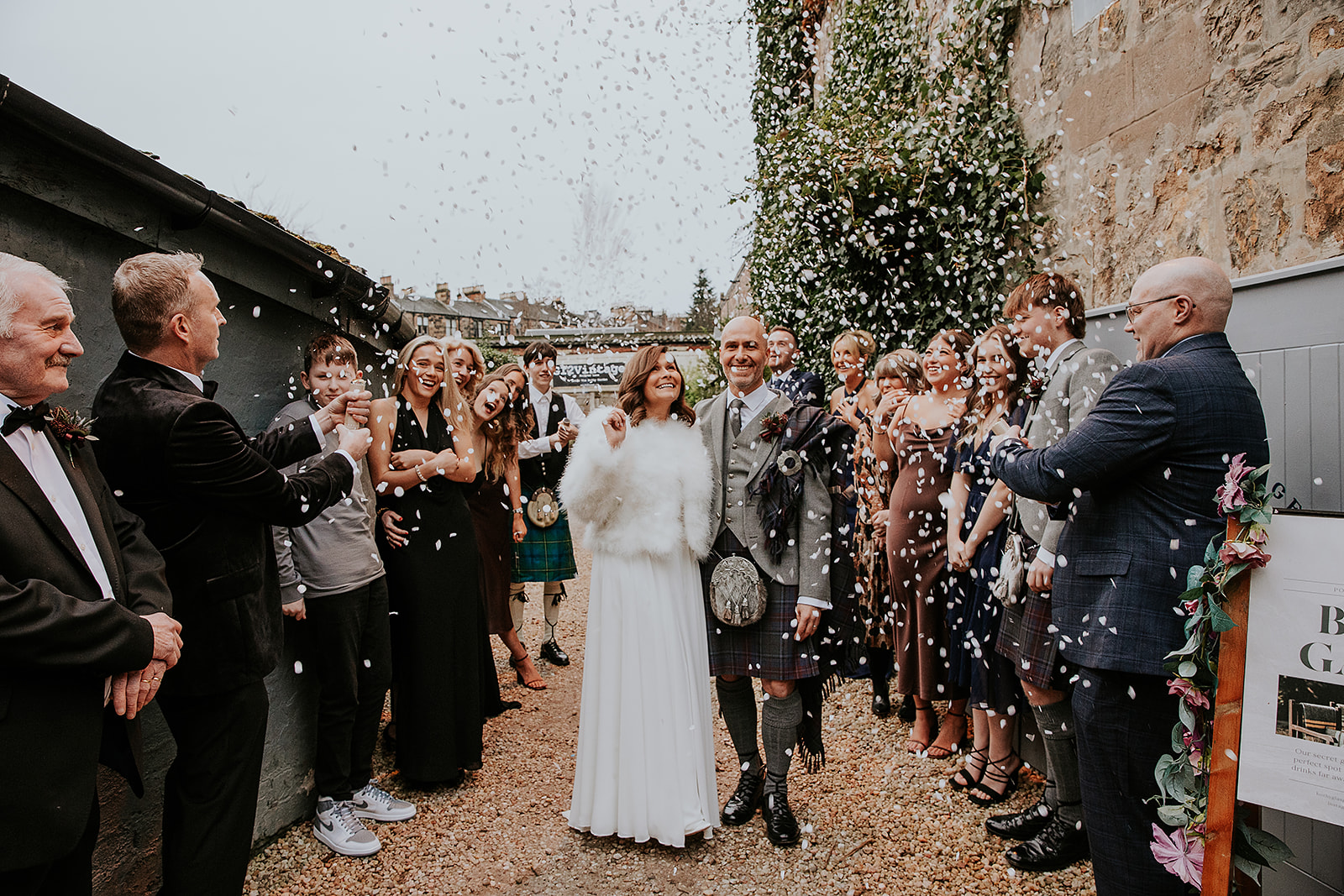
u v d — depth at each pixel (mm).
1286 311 2182
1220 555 1526
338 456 2174
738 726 2664
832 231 4113
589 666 2533
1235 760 1503
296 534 2572
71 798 1337
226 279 2461
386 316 3502
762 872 2291
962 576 2777
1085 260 3270
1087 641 1767
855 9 5012
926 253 3871
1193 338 1757
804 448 2469
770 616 2463
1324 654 1436
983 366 2596
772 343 3895
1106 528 1785
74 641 1326
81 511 1531
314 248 2732
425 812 2760
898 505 2984
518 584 4289
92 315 2014
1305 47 2219
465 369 3398
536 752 3266
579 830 2580
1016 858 2223
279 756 2605
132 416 1770
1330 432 2049
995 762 2605
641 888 2244
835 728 3428
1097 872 1784
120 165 1856
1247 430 1668
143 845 2115
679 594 2482
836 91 5102
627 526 2418
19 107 1594
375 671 2727
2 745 1258
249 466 1842
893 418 3023
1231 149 2498
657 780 2377
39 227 1855
